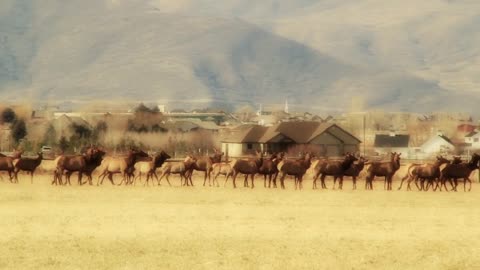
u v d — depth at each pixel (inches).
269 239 3521.2
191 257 3132.4
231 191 5757.9
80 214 4271.7
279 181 6845.5
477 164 6250.0
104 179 6756.9
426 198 5398.6
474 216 4365.2
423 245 3430.1
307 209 4591.5
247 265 3006.9
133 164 6269.7
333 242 3469.5
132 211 4416.8
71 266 2972.4
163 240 3467.0
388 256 3193.9
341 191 5915.4
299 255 3181.6
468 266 3070.9
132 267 2962.6
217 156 6683.1
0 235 3580.2
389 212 4503.0
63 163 6141.7
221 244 3393.2
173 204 4798.2
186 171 6422.2
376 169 6200.8
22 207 4596.5
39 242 3415.4
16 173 6407.5
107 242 3417.8
